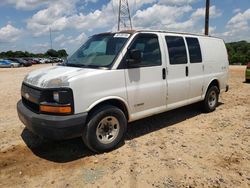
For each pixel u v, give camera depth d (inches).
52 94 165.6
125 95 192.1
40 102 168.6
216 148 195.2
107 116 183.3
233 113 292.5
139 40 202.5
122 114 191.5
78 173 160.7
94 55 203.3
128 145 201.3
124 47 192.5
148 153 186.9
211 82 286.5
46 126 163.3
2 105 345.1
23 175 159.8
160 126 247.6
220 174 157.6
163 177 154.8
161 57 218.2
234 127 243.1
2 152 191.5
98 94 175.8
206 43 277.9
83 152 189.6
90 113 177.8
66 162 175.3
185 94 247.8
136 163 171.9
